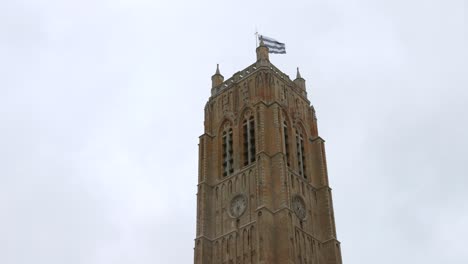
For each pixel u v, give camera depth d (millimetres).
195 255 90250
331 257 91562
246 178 93312
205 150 101562
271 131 95312
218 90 109438
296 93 108938
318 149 104062
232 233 89625
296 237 87938
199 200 95875
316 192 99062
